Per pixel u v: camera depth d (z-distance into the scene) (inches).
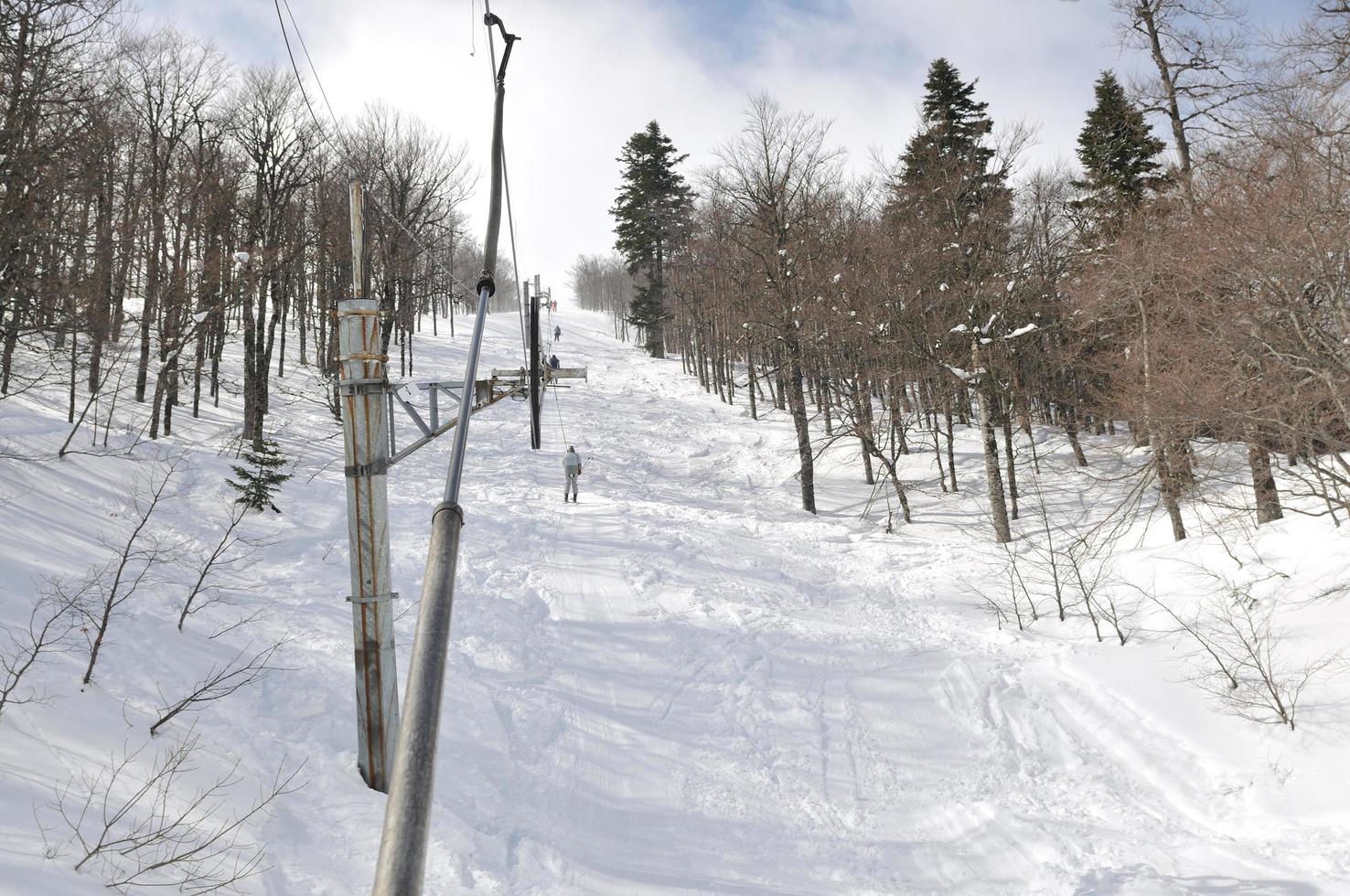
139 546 563.5
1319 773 410.9
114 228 901.8
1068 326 989.8
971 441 1430.9
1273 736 447.8
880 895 358.9
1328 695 455.8
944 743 499.5
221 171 1136.8
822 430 1579.7
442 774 403.9
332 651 488.4
